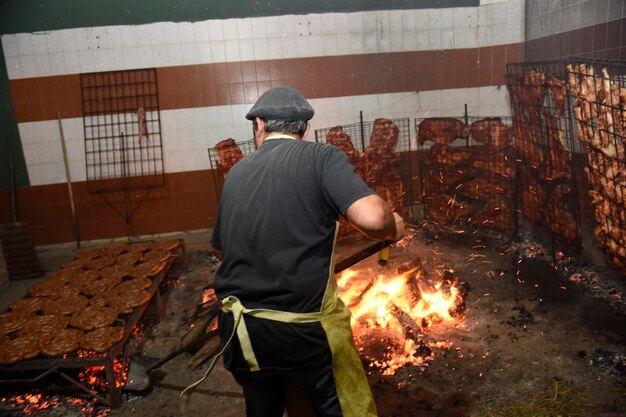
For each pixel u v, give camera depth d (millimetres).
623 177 3777
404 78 6875
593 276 4516
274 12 6574
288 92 2021
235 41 6613
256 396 1907
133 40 6520
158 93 6672
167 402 3295
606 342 3480
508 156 5660
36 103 6594
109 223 6996
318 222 1771
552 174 4859
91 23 6441
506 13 6402
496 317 3980
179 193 6980
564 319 3854
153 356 3879
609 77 3826
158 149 6836
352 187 1686
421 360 3441
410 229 6352
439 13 6676
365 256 2248
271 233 1746
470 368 3314
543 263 4973
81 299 4016
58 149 6738
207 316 3750
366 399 1875
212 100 6746
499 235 5883
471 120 6973
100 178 6848
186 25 6523
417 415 2895
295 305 1743
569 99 4387
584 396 2926
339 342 1795
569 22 4934
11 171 6664
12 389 3572
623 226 3859
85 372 3697
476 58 6785
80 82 6586
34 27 6402
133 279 4344
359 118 6965
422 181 7098
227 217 1885
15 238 5852
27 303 4051
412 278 4191
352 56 6773
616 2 4105
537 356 3385
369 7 6648
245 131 6871
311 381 1818
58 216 6926
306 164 1793
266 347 1764
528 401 2930
